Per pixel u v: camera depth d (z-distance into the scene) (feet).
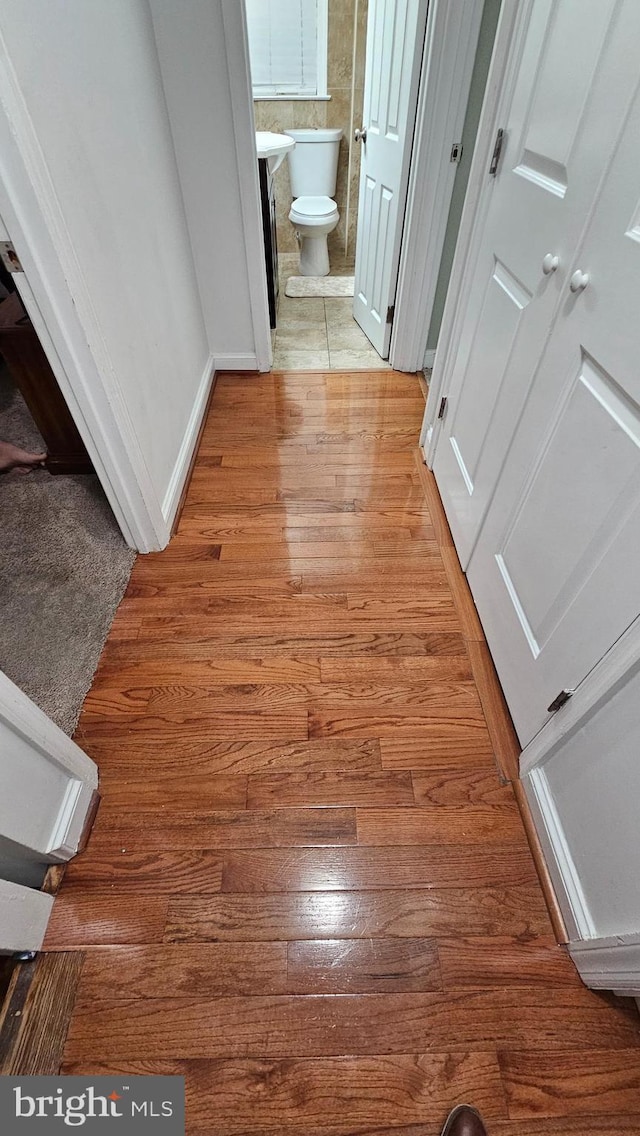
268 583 5.20
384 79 6.73
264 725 4.14
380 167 7.38
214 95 5.71
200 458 6.77
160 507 5.41
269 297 9.14
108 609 4.94
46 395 5.73
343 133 10.52
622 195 2.47
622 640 2.55
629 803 2.56
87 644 4.66
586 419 2.87
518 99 3.55
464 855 3.51
